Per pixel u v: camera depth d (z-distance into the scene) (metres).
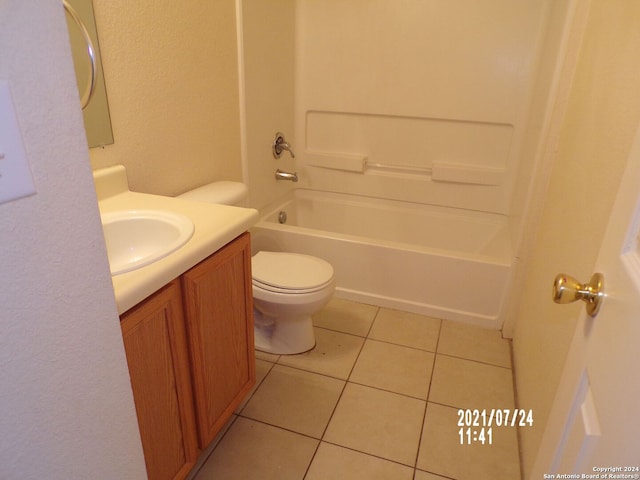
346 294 2.42
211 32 1.84
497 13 2.23
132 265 0.97
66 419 0.60
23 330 0.52
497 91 2.37
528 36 2.23
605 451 0.52
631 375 0.48
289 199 2.90
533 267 1.81
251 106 2.23
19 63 0.46
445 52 2.38
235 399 1.47
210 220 1.27
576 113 1.46
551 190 1.68
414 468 1.44
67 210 0.54
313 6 2.52
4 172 0.46
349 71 2.59
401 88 2.53
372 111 2.63
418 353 2.01
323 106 2.72
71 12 0.99
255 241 2.47
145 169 1.60
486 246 2.51
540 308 1.54
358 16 2.46
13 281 0.49
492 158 2.52
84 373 0.61
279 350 1.97
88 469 0.65
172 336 1.08
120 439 0.71
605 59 1.20
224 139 2.06
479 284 2.16
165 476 1.16
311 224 2.97
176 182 1.78
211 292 1.21
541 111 1.92
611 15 1.20
